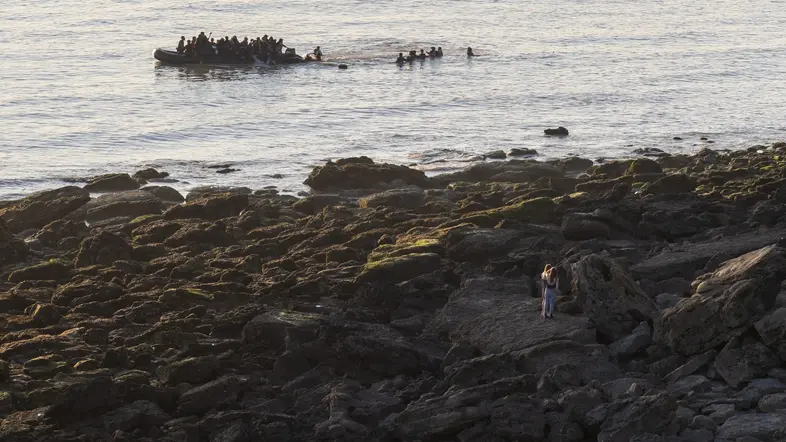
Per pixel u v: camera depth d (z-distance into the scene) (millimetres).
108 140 152500
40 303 72125
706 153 139375
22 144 148500
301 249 87688
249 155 145000
